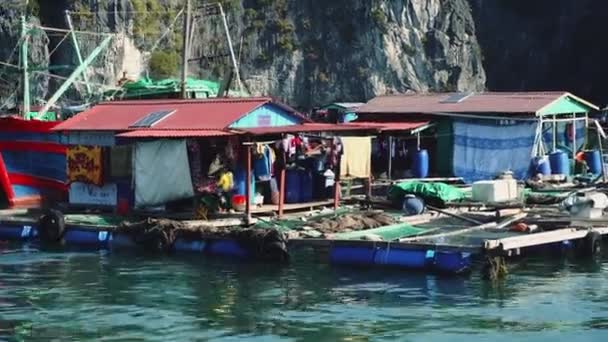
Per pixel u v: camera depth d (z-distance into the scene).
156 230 28.62
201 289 23.58
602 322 20.19
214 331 19.73
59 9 120.25
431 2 144.62
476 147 43.62
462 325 20.00
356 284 23.77
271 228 27.62
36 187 37.53
